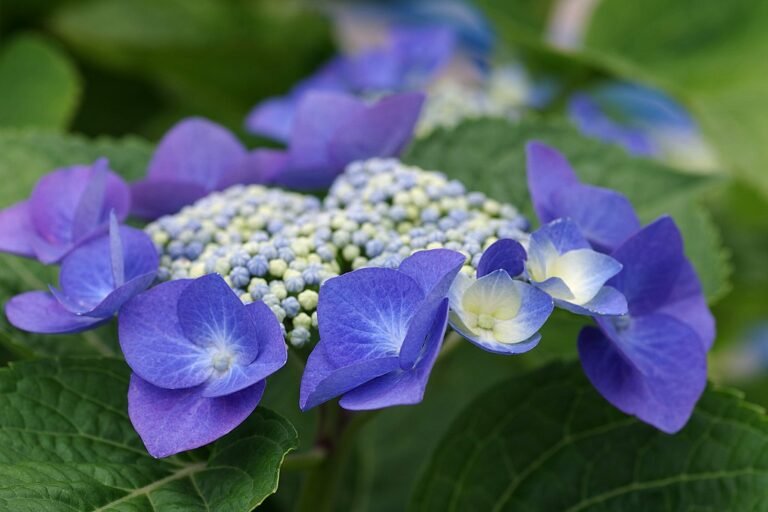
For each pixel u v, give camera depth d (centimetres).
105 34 74
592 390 43
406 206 41
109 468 38
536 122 49
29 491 36
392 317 37
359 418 42
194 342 37
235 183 45
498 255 37
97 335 45
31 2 74
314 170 45
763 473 40
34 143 49
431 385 53
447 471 43
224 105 78
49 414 39
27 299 40
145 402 37
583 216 40
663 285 39
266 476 36
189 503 37
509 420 43
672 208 48
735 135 62
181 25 75
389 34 78
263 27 77
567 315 40
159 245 41
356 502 53
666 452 42
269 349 36
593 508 42
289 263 39
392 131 44
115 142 50
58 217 42
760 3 64
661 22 66
